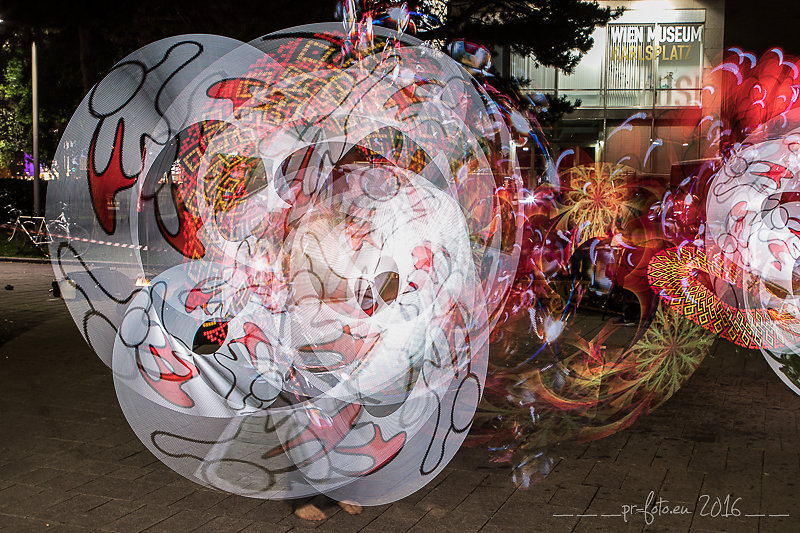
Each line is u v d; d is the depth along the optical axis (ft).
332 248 11.84
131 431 16.79
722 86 78.79
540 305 32.58
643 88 82.12
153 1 34.65
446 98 19.35
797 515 12.66
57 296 37.09
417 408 12.08
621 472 14.66
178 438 12.60
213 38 14.70
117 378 12.76
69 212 13.38
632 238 33.04
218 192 13.97
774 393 20.51
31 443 15.99
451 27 50.65
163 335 12.69
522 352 24.91
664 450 15.96
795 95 73.36
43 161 83.87
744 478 14.38
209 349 15.70
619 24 81.76
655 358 23.81
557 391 20.12
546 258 37.58
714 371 22.67
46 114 80.84
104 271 13.12
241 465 12.67
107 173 13.52
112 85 13.89
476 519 12.42
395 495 12.50
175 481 13.89
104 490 13.46
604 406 19.06
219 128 14.62
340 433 11.93
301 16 35.09
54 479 13.96
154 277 13.09
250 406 12.43
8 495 13.20
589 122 82.89
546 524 12.26
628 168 74.28
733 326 26.53
